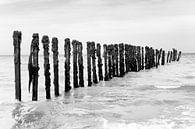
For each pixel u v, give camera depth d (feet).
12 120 26.78
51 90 49.32
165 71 84.74
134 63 80.07
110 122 25.31
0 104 33.45
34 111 30.12
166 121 25.21
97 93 42.29
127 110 30.30
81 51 47.50
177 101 34.88
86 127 24.03
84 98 38.11
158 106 32.01
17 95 34.42
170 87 48.93
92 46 51.24
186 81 58.75
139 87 49.16
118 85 51.75
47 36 37.17
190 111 29.12
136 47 82.79
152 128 23.18
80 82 48.26
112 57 63.36
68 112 29.50
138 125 24.09
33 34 34.32
